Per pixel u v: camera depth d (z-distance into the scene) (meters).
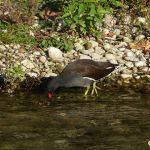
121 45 19.84
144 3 21.39
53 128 14.41
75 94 17.08
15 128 14.38
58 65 18.53
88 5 19.56
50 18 20.89
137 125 14.62
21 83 17.61
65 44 19.31
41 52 19.17
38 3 20.94
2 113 15.41
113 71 17.92
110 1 20.45
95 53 19.16
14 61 18.53
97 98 16.70
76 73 16.84
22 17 20.50
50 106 16.03
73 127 14.50
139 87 17.58
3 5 20.78
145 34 20.48
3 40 19.52
